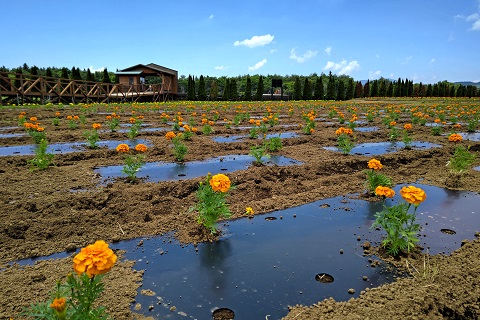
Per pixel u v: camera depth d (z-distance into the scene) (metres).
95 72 52.03
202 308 2.72
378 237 4.08
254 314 2.67
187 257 3.54
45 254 3.53
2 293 2.76
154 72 40.34
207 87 74.94
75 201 4.65
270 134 12.14
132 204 4.75
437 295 2.77
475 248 3.73
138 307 2.69
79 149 8.71
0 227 3.87
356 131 12.79
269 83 77.06
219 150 9.01
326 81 73.94
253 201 5.12
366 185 5.64
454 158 7.57
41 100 22.50
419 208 5.05
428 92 57.06
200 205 4.03
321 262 3.48
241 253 3.64
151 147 9.08
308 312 2.64
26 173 6.27
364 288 3.04
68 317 2.03
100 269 1.88
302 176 6.56
